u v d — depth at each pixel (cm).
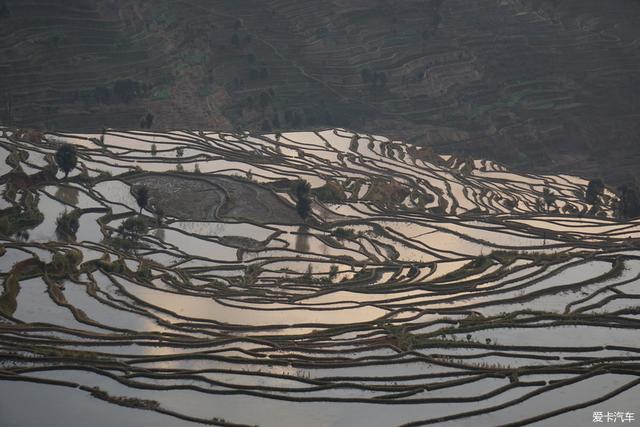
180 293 9719
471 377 7431
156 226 12581
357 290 10131
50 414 6531
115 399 6794
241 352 7900
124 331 8344
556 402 7038
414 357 7838
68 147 14100
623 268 10550
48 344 7825
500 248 12112
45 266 9900
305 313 9288
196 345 8031
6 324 8238
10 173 13788
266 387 7119
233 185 14788
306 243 12375
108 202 13350
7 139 15938
